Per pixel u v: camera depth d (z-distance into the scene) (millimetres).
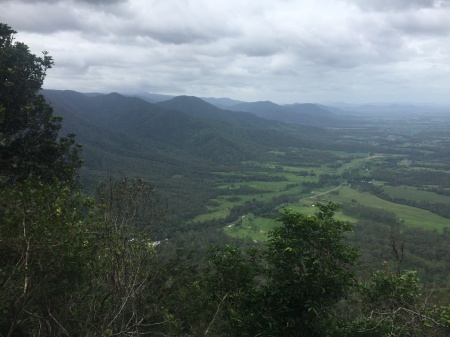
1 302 5211
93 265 5805
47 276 5449
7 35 13078
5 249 5492
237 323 6957
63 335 5898
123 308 5891
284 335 6539
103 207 6480
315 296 6531
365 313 7355
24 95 12508
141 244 6434
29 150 11875
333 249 6699
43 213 5578
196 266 12250
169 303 7832
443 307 6504
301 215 6977
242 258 7957
